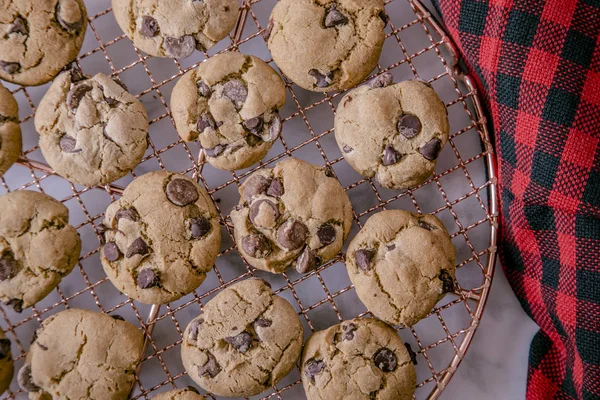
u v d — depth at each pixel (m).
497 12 0.46
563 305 0.48
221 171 0.52
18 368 0.51
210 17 0.48
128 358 0.48
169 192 0.48
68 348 0.48
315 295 0.52
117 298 0.52
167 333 0.52
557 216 0.47
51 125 0.48
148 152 0.52
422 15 0.49
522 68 0.46
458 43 0.48
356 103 0.48
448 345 0.52
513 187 0.48
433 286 0.47
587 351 0.47
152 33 0.48
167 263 0.48
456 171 0.52
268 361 0.48
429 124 0.47
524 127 0.47
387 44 0.52
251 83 0.48
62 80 0.48
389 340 0.48
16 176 0.52
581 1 0.45
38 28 0.48
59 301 0.52
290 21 0.48
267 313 0.48
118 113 0.48
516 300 0.52
